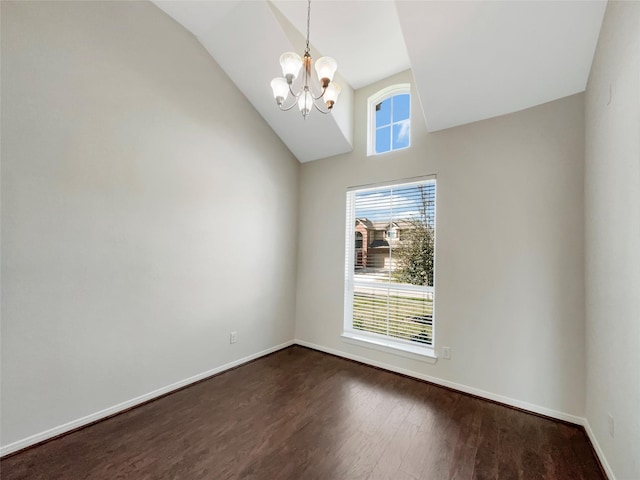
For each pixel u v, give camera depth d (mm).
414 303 2979
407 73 3086
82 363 1987
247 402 2363
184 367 2607
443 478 1584
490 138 2518
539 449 1823
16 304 1723
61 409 1893
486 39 1983
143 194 2309
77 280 1965
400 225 3105
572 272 2129
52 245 1854
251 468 1638
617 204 1490
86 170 1997
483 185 2535
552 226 2223
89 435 1901
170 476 1569
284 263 3697
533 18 1799
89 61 2010
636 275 1284
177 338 2553
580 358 2080
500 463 1699
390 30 2572
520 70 2111
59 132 1875
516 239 2365
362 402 2381
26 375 1757
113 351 2143
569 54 1929
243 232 3156
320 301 3643
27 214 1754
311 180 3816
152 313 2375
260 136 3359
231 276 3027
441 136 2787
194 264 2682
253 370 3008
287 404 2340
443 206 2742
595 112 1863
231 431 1975
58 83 1868
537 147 2303
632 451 1318
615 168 1519
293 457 1731
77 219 1960
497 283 2438
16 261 1719
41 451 1736
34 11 1774
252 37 2574
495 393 2408
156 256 2396
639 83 1245
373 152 3369
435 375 2719
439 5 1901
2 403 1679
